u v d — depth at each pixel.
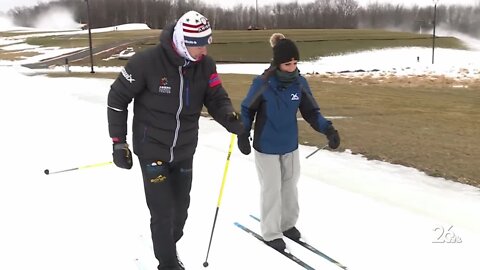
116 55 45.22
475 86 22.25
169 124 2.80
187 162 3.01
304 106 3.50
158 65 2.69
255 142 3.42
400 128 9.46
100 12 120.62
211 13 118.94
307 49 50.31
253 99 3.29
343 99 15.20
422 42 56.88
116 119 2.76
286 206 3.63
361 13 123.12
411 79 25.77
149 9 121.75
